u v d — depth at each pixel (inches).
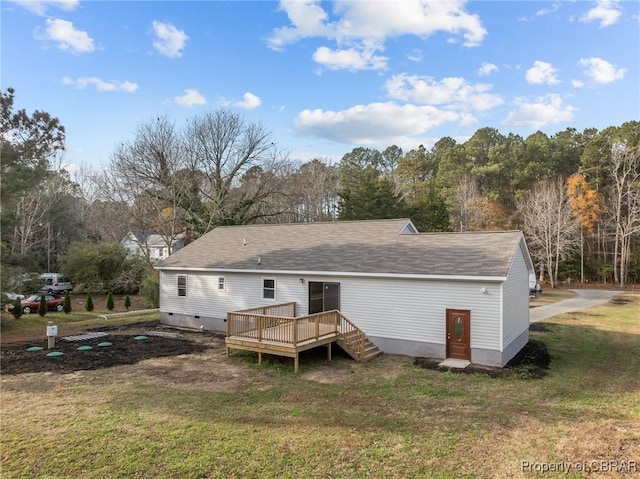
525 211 1978.3
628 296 1411.2
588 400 384.2
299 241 795.4
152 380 455.2
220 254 822.5
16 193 790.5
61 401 382.6
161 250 1904.5
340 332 565.0
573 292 1553.9
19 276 844.6
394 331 588.4
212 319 773.3
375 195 1505.9
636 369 506.3
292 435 304.2
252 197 1437.0
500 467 251.3
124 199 1311.5
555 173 2240.4
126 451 277.9
